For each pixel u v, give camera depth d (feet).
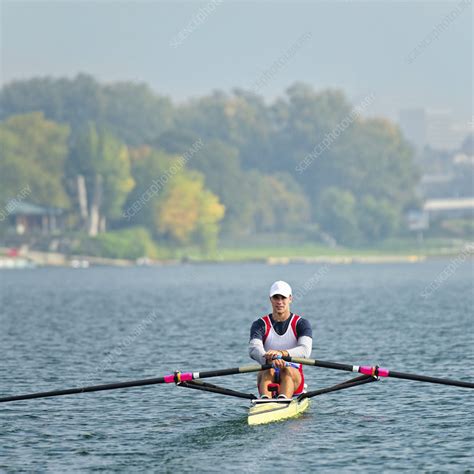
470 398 307.99
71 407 299.17
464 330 555.69
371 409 290.35
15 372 383.24
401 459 232.32
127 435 259.60
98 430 265.95
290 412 269.03
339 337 524.11
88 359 427.33
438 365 394.73
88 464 231.71
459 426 266.36
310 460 232.12
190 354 445.37
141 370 391.45
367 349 460.14
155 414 286.66
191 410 291.99
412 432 259.39
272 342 272.31
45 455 239.71
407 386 331.16
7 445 249.75
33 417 283.79
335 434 256.93
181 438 255.29
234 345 483.51
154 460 234.38
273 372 274.77
